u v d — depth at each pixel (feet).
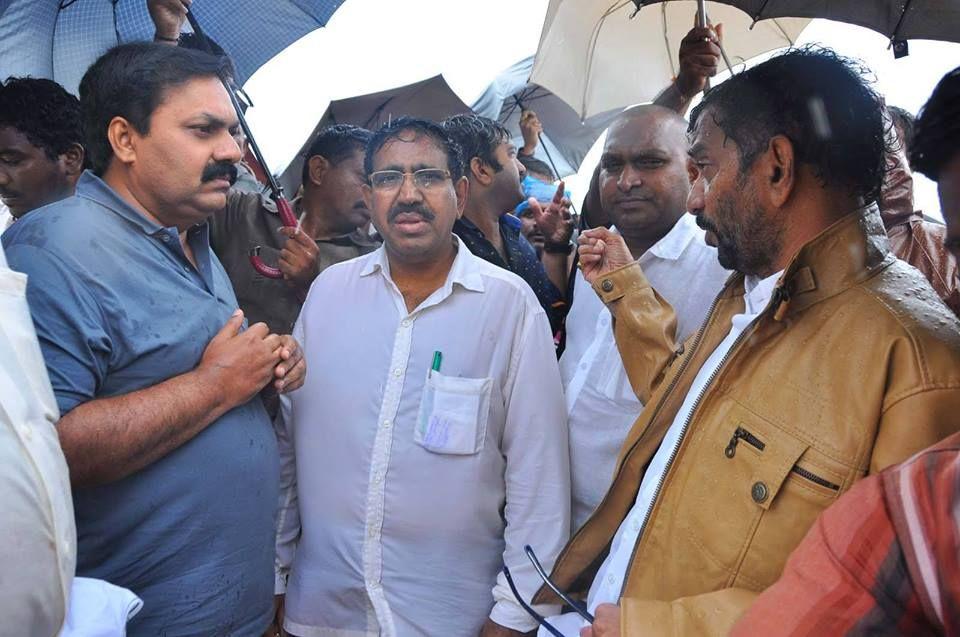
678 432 5.20
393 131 6.84
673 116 7.65
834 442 4.26
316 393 7.02
